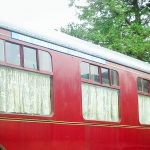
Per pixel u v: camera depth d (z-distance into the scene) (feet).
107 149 20.13
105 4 42.04
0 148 14.82
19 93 15.98
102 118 20.21
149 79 24.18
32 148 16.06
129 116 21.94
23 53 16.29
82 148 18.58
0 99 15.20
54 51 17.74
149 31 41.73
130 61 22.72
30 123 16.10
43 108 16.98
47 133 16.85
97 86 20.06
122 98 21.57
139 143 22.52
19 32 16.19
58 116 17.47
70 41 18.79
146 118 23.58
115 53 22.07
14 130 15.39
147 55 41.83
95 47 20.52
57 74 17.72
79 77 18.86
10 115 15.31
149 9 45.68
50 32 17.93
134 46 39.96
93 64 19.84
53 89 17.44
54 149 17.08
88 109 19.39
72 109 18.24
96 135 19.49
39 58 16.97
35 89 16.70
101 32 42.32
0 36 15.42
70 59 18.52
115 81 21.34
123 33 41.63
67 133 17.84
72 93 18.35
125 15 43.04
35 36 16.88
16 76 15.90
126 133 21.57
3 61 15.42
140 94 23.24
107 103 20.63
